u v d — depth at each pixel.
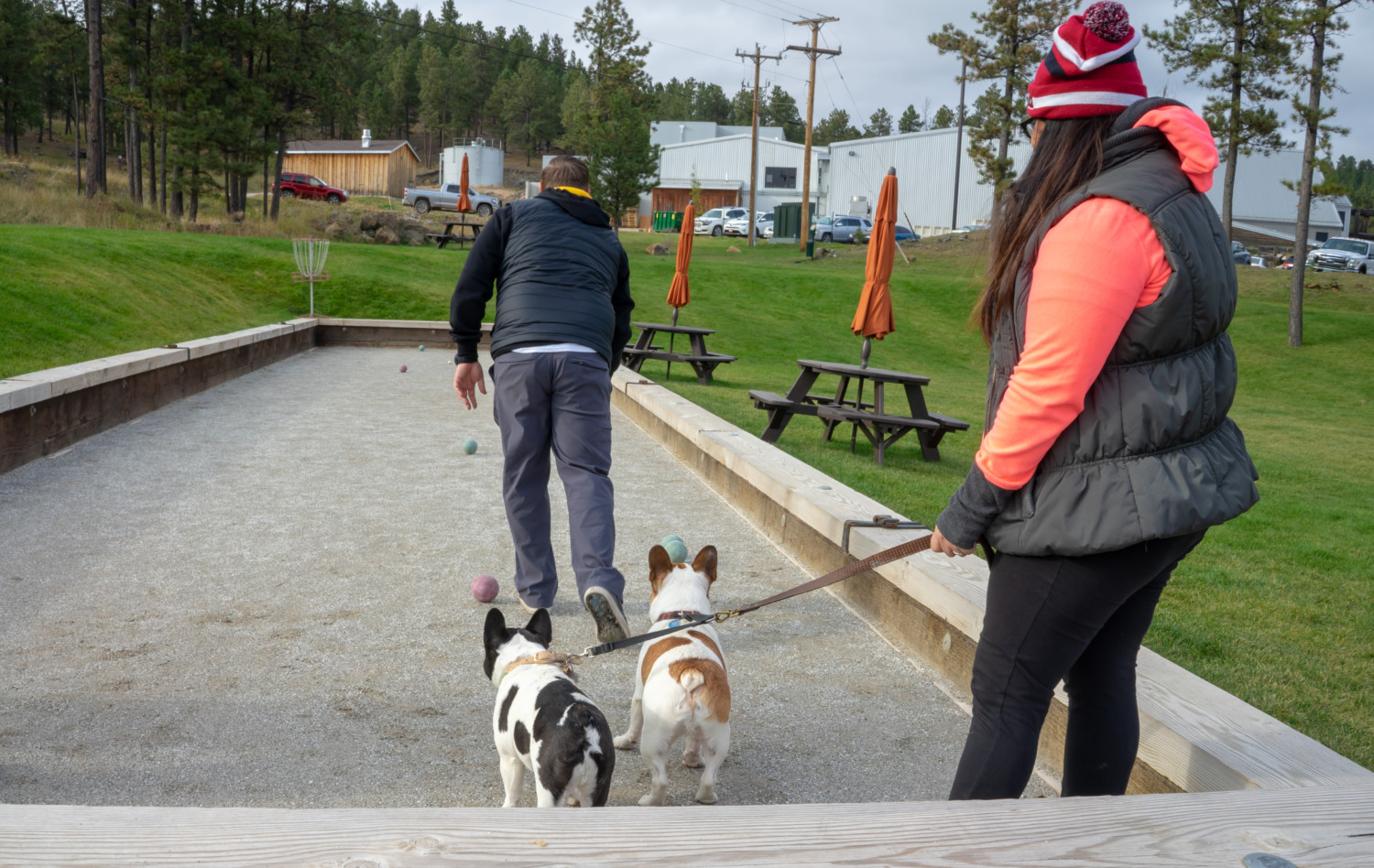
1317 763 2.26
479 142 69.31
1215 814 1.61
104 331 12.09
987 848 1.46
